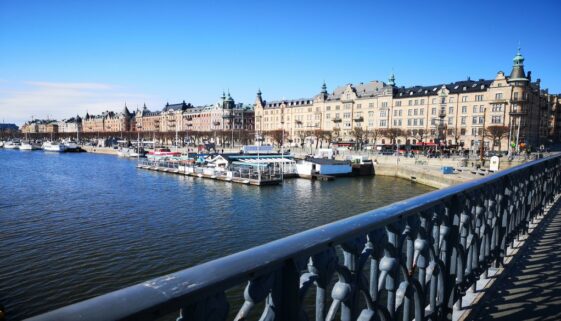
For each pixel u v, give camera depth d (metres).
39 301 18.23
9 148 179.62
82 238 27.69
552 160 10.36
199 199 45.88
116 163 97.69
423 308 3.19
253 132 151.50
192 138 172.62
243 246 26.67
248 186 58.47
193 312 1.41
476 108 95.31
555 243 6.50
